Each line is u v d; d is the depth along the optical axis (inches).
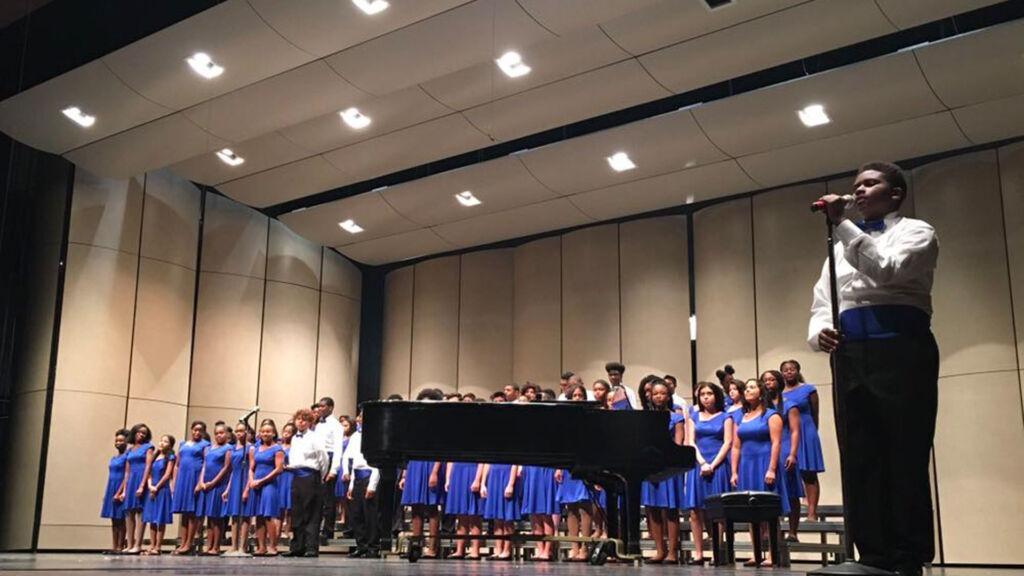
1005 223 393.1
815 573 96.6
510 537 243.9
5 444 449.4
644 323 493.0
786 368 296.4
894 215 103.4
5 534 438.3
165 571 129.3
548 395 307.1
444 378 556.4
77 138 427.8
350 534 411.2
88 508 442.0
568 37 355.3
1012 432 374.0
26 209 471.5
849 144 410.6
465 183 478.3
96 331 458.0
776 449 258.4
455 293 565.6
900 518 95.5
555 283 531.2
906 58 359.3
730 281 464.8
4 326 456.8
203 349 513.0
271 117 407.2
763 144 416.2
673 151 429.7
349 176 478.0
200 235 524.7
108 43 387.2
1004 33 339.0
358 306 594.9
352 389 578.6
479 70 382.3
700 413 288.5
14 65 416.2
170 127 419.2
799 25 341.1
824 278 107.9
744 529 309.4
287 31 342.3
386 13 330.3
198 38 351.6
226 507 391.2
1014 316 383.2
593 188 470.3
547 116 414.6
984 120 383.6
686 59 366.6
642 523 404.2
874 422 98.1
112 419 458.0
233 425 513.3
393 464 235.3
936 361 98.7
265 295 542.0
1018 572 310.2
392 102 410.6
